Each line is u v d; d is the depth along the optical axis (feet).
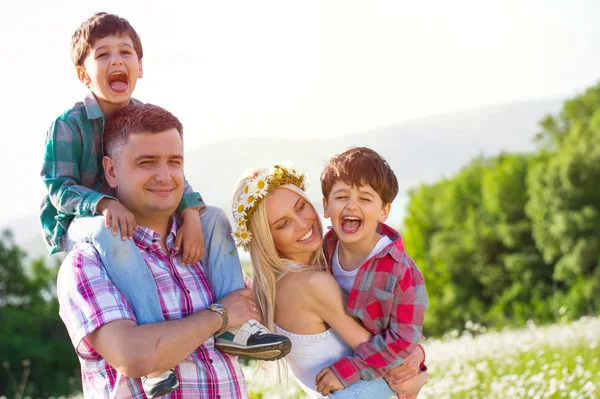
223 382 10.56
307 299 11.64
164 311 10.48
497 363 26.02
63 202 11.19
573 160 102.78
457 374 24.67
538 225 105.19
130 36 12.21
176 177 10.73
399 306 11.51
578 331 29.66
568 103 133.80
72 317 10.05
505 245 111.24
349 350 11.95
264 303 11.91
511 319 101.09
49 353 92.94
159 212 10.78
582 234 100.48
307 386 12.12
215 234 11.62
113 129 10.96
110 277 10.36
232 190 12.59
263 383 25.39
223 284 11.26
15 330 97.66
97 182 12.17
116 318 9.84
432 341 37.93
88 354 10.28
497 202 111.24
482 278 110.93
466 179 121.08
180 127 11.10
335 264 12.32
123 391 10.05
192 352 10.36
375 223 11.76
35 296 110.93
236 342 10.69
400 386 11.70
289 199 11.82
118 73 11.88
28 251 114.62
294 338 11.89
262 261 11.89
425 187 125.18
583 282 96.99
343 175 11.66
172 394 10.06
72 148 11.74
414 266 12.02
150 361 9.53
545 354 25.79
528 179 107.86
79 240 10.89
